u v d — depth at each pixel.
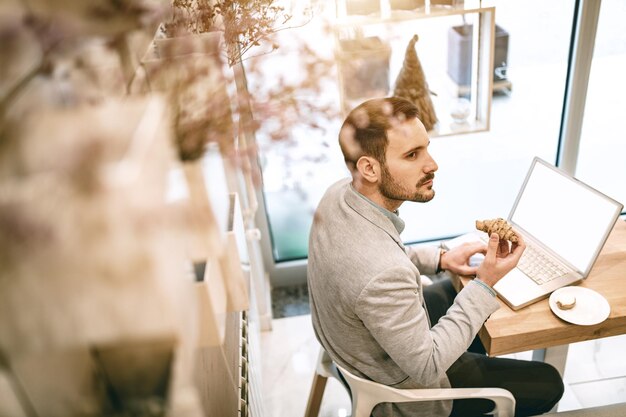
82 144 0.38
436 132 2.27
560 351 1.75
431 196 1.36
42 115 0.44
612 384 2.10
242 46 1.04
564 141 2.55
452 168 2.77
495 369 1.60
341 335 1.36
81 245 0.37
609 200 1.57
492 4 2.03
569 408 2.03
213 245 0.66
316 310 1.46
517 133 2.64
